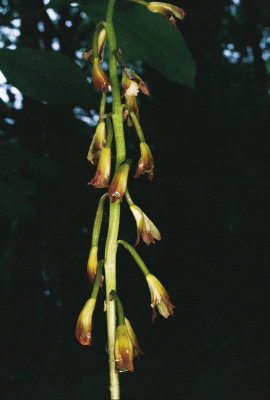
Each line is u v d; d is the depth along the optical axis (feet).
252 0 40.06
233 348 18.01
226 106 27.86
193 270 22.95
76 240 26.45
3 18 7.68
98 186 5.09
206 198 23.98
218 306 21.57
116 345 4.71
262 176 24.40
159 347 21.09
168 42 7.03
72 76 7.14
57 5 7.16
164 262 23.25
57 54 7.00
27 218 11.50
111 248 5.08
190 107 25.03
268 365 13.89
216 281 21.97
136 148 25.23
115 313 4.94
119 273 23.15
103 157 5.11
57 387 18.95
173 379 16.15
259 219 23.59
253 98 28.50
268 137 25.32
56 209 26.03
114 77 5.35
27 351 25.29
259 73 39.73
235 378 13.73
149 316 21.99
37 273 27.40
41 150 28.68
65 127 27.91
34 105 28.17
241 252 23.09
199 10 25.30
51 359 21.45
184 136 24.89
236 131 25.54
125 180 4.98
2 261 31.19
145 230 5.11
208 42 28.09
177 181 24.18
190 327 21.36
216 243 23.21
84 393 13.96
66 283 25.86
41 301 27.73
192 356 18.95
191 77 7.22
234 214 24.12
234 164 24.63
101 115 5.30
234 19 40.86
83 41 35.81
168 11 5.60
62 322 25.67
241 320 21.03
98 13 7.07
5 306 26.53
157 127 25.35
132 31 7.07
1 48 6.93
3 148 9.91
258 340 18.58
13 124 28.30
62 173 26.22
